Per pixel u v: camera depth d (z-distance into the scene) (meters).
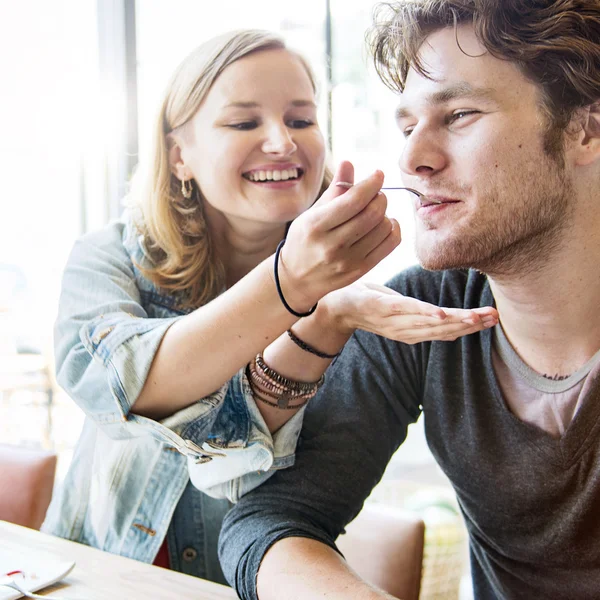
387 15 1.05
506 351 1.04
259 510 1.06
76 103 2.58
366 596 0.86
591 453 0.96
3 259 2.85
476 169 0.90
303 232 0.81
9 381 3.01
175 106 1.38
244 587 0.97
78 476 1.37
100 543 1.34
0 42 2.62
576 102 0.89
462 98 0.90
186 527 1.33
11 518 1.50
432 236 0.94
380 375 1.15
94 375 1.09
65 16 2.56
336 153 2.28
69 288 1.28
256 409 1.05
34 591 0.97
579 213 0.92
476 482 1.07
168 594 0.98
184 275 1.36
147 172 1.41
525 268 0.94
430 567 2.07
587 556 1.01
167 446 1.28
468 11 0.89
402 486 2.59
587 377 0.95
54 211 2.70
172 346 0.96
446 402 1.10
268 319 0.90
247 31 1.36
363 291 0.98
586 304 0.95
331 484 1.08
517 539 1.06
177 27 2.52
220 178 1.35
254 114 1.33
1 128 2.68
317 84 1.49
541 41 0.87
